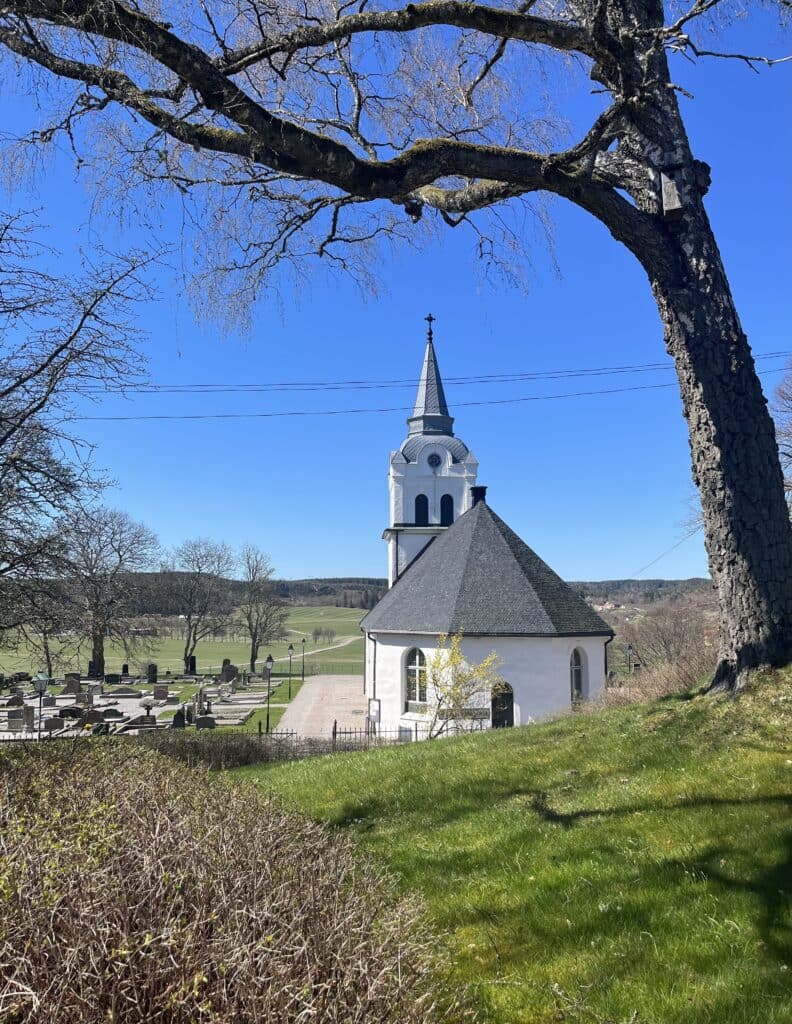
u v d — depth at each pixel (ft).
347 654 327.26
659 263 30.48
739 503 29.25
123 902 11.60
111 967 10.36
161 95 27.81
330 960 11.59
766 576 29.12
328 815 30.22
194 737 65.67
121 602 63.31
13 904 11.65
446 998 13.83
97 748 37.29
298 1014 9.71
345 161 27.91
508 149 30.07
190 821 17.58
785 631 29.17
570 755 30.35
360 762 39.68
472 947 17.40
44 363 37.96
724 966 15.30
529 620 92.43
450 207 34.76
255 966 10.69
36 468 43.16
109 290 37.60
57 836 15.61
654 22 31.09
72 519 47.03
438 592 98.32
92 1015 9.73
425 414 160.45
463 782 30.32
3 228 35.12
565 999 14.84
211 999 10.07
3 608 48.26
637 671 100.12
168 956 10.32
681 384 30.45
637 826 22.35
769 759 25.00
